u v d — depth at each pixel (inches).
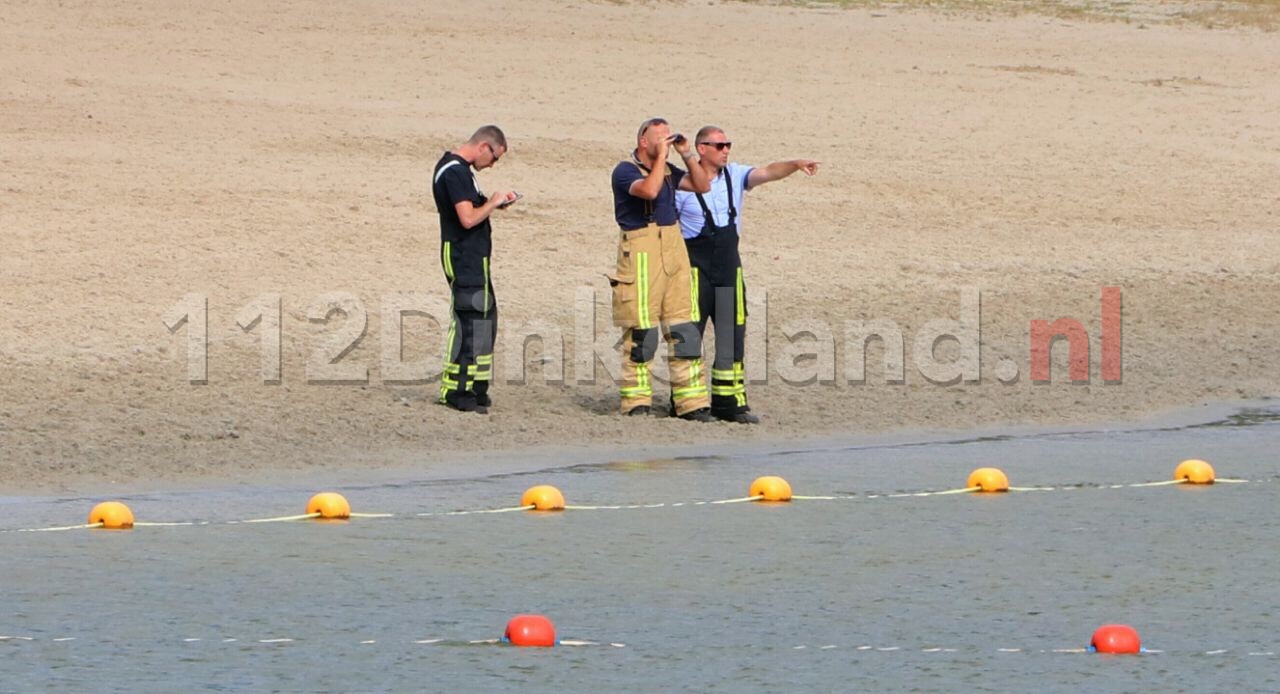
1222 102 5123.0
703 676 1079.0
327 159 3727.9
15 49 4756.4
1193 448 1972.2
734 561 1393.9
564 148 4003.4
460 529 1501.0
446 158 2038.6
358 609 1227.9
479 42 5497.1
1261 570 1381.6
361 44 5329.7
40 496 1619.1
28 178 3287.4
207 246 2876.5
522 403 2128.4
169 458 1786.4
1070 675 1090.1
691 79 5123.0
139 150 3671.3
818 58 5600.4
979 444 1987.0
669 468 1813.5
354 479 1731.1
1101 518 1583.4
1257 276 3169.3
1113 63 5792.3
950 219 3550.7
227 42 5167.3
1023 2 7022.6
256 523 1513.3
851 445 1971.0
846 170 3978.8
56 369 2140.7
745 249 3157.0
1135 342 2647.6
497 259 2950.3
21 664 1086.4
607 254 3036.4
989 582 1330.0
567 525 1523.1
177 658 1103.0
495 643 1145.4
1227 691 1063.0
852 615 1227.9
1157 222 3634.4
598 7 6314.0
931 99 4982.8
